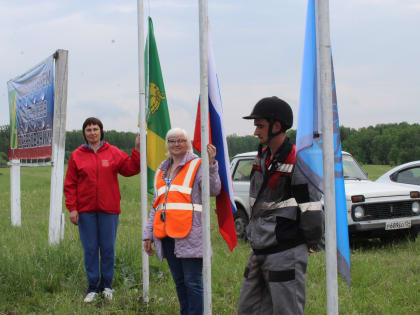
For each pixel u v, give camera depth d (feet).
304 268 10.22
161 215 12.89
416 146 304.71
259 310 10.94
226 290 18.25
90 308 15.79
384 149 312.29
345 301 16.66
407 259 23.41
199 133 12.10
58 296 16.96
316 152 8.88
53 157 24.53
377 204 26.16
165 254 13.19
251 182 10.86
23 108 31.30
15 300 16.80
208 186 11.07
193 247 12.55
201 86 10.94
